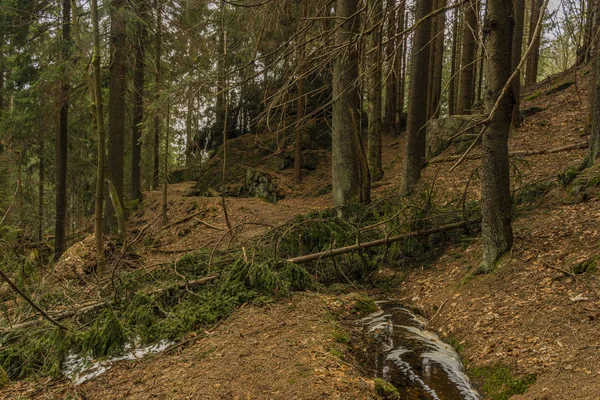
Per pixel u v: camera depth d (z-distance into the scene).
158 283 6.68
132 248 11.95
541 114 14.84
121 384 4.31
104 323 5.36
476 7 5.12
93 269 9.43
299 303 5.85
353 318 5.84
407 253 8.12
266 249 7.49
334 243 7.69
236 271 6.39
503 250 6.05
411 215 7.89
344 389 3.68
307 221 7.72
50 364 4.95
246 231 12.87
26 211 14.99
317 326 5.14
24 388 4.56
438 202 9.05
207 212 16.25
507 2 5.51
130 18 12.60
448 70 27.88
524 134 13.69
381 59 6.18
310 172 20.61
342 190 9.36
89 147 20.69
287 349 4.47
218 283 6.41
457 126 14.64
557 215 6.76
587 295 4.61
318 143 22.25
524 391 3.71
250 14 7.22
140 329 5.41
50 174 21.42
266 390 3.73
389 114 23.53
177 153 31.81
